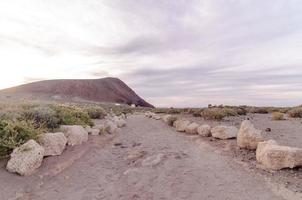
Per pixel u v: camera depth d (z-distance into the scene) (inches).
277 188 202.5
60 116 428.8
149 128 721.0
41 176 234.8
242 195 195.8
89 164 296.2
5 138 266.8
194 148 385.7
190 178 240.7
